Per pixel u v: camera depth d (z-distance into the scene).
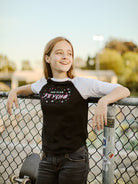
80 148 1.71
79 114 1.72
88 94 1.73
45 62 2.05
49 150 1.75
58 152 1.71
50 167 1.74
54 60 1.90
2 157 4.04
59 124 1.73
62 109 1.73
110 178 1.68
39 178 1.77
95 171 3.46
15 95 2.05
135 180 2.50
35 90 2.01
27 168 1.90
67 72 1.99
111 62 47.50
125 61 47.06
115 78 40.31
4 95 2.18
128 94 1.63
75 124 1.72
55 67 1.90
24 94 2.08
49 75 2.06
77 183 1.67
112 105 1.66
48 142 1.78
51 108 1.77
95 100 1.75
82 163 1.69
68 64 1.90
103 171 1.71
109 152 1.67
